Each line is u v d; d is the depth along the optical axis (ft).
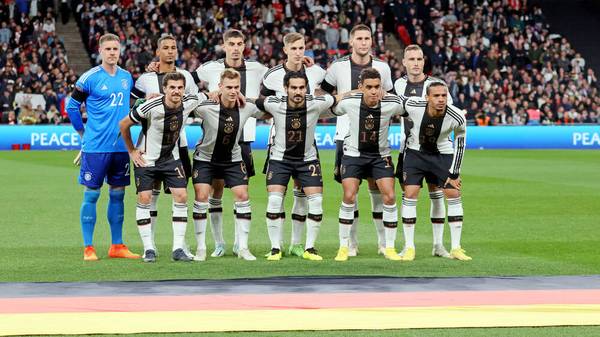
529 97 125.90
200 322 24.63
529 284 30.09
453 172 36.09
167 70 38.09
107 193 60.70
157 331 23.81
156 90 37.81
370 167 36.76
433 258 36.65
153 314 25.50
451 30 135.44
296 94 35.47
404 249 37.14
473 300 27.37
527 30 135.44
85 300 27.27
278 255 36.24
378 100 35.99
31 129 109.19
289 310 25.99
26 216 49.83
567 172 79.51
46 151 106.32
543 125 117.70
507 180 71.67
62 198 58.23
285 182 36.65
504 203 56.29
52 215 50.26
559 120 123.44
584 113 124.16
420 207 54.54
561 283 30.30
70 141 110.11
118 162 36.76
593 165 87.76
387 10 136.46
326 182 69.31
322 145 112.27
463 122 35.73
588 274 32.35
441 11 138.10
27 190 62.90
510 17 136.98
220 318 25.08
